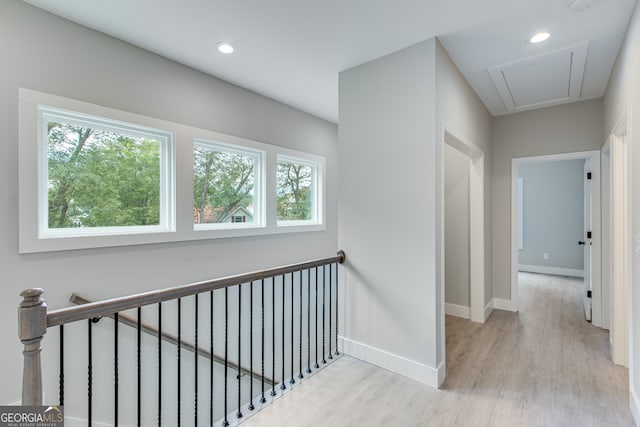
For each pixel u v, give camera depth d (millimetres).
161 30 2195
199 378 2891
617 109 2492
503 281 3893
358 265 2629
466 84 2926
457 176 3701
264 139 3426
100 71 2205
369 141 2568
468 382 2246
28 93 1903
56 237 1999
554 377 2301
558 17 2018
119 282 2289
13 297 1843
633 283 1883
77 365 2104
